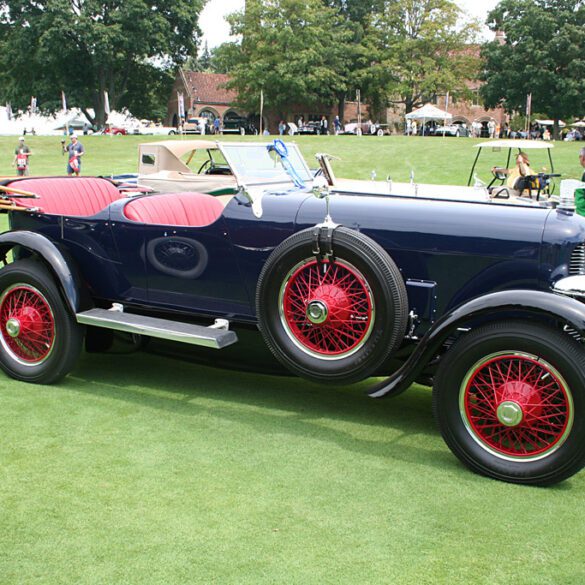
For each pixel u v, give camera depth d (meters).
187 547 2.44
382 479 3.00
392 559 2.38
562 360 2.81
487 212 3.37
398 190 6.74
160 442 3.35
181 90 62.22
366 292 3.24
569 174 21.69
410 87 52.72
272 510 2.71
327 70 49.72
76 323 4.09
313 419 3.73
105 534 2.52
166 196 4.50
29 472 3.00
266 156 4.90
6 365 4.26
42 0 46.34
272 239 3.66
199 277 3.91
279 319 3.48
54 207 4.62
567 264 3.24
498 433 3.02
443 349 3.31
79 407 3.82
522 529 2.60
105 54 45.12
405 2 51.78
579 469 2.85
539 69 46.12
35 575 2.27
